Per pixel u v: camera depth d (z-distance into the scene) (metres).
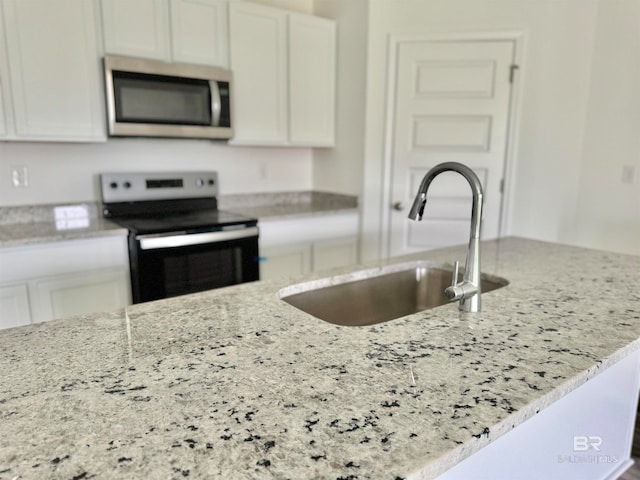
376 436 0.67
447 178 3.28
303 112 3.29
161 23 2.58
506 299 1.31
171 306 1.24
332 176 3.60
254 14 2.93
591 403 1.14
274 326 1.09
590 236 3.12
